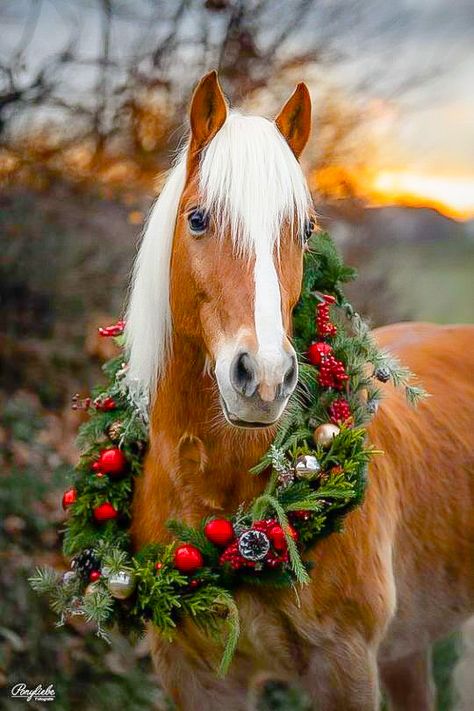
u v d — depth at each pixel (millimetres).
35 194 5129
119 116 4984
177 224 2133
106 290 5305
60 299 5195
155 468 2303
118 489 2391
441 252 6621
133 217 5188
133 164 5203
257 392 1833
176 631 2311
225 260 1966
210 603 2158
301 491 2176
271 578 2184
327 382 2311
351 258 5477
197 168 2102
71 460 4328
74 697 3379
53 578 2439
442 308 7539
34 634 3463
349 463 2180
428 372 2975
